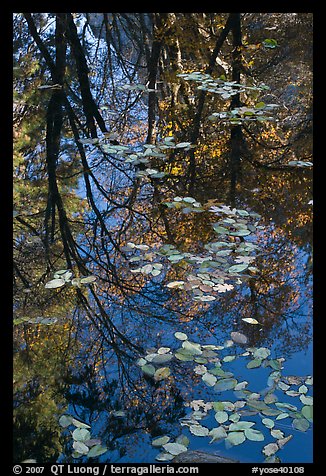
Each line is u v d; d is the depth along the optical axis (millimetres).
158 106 5938
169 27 7496
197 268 3299
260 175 4609
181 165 4766
